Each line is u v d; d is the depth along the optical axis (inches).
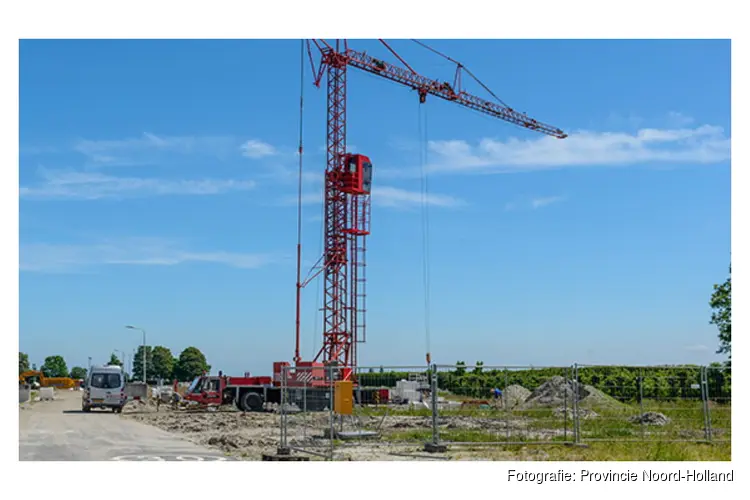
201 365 6230.3
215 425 1282.0
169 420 1454.2
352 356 2539.4
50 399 2957.7
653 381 1074.1
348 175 2534.5
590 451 792.3
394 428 1064.2
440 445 802.2
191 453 842.2
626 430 968.3
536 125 3526.1
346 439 907.4
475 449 816.9
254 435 1051.9
